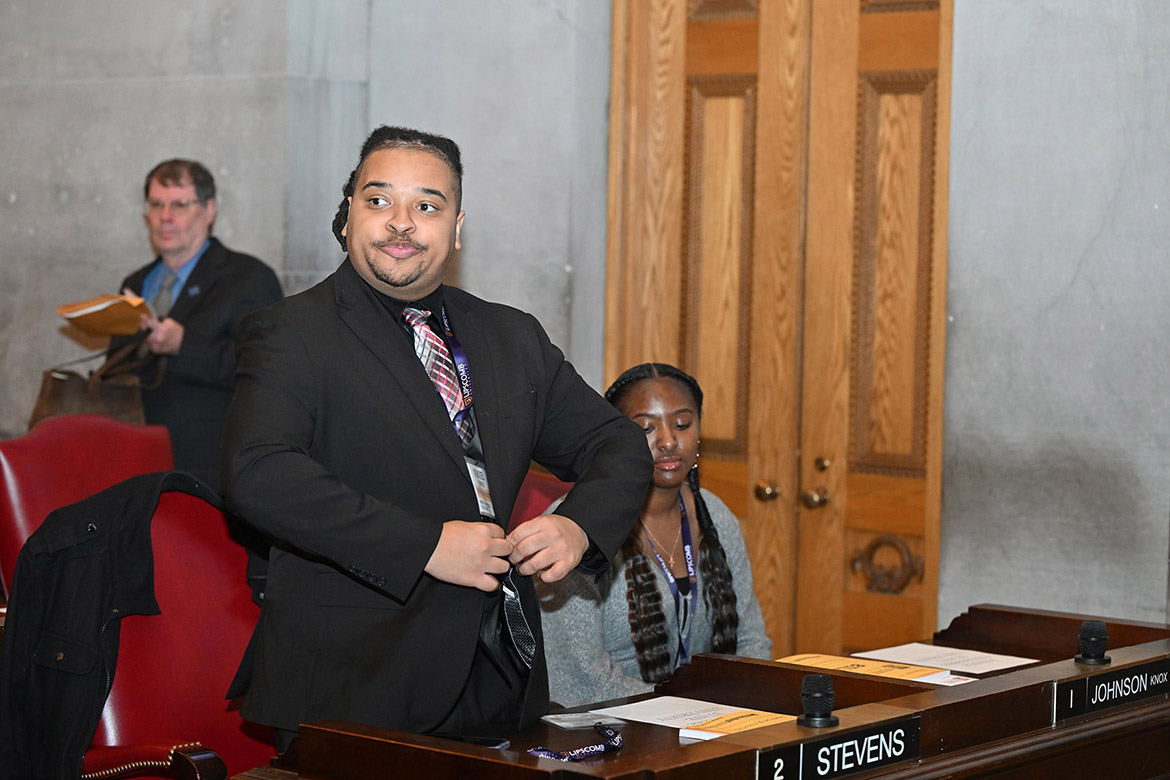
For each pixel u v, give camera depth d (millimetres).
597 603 2760
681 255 4980
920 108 4527
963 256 4320
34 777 2502
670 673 2865
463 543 1898
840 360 4688
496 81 4980
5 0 5648
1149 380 4031
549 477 3264
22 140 5629
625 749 1926
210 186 5047
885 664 2516
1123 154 4055
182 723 2621
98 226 5516
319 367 2049
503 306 2367
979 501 4305
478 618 2053
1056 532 4180
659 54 4984
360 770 1750
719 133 4902
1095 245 4105
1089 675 2201
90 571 2545
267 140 5129
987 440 4289
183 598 2666
